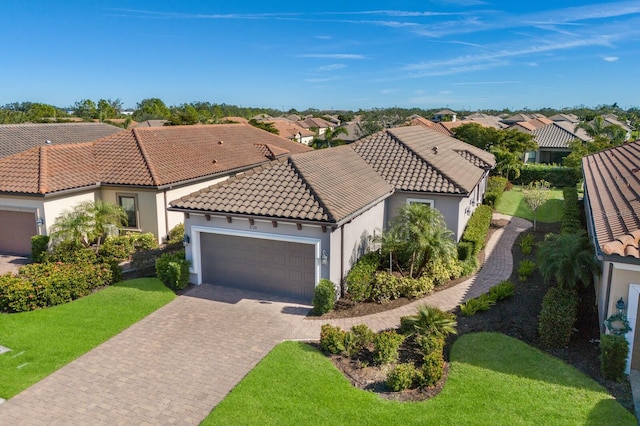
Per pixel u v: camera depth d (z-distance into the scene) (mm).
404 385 10016
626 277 10289
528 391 9859
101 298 15375
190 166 24969
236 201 15758
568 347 11703
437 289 16266
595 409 9234
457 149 30188
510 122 96188
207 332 13023
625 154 24844
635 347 10383
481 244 20125
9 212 20922
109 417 9398
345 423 8969
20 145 29688
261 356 11703
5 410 9609
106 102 110000
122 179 21984
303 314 14203
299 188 15875
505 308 14359
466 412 9203
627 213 12492
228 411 9375
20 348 12078
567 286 13531
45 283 14664
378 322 13617
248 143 33906
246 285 16234
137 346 12250
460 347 11812
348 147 24031
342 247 15508
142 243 20891
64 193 20469
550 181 42531
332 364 11141
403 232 16000
